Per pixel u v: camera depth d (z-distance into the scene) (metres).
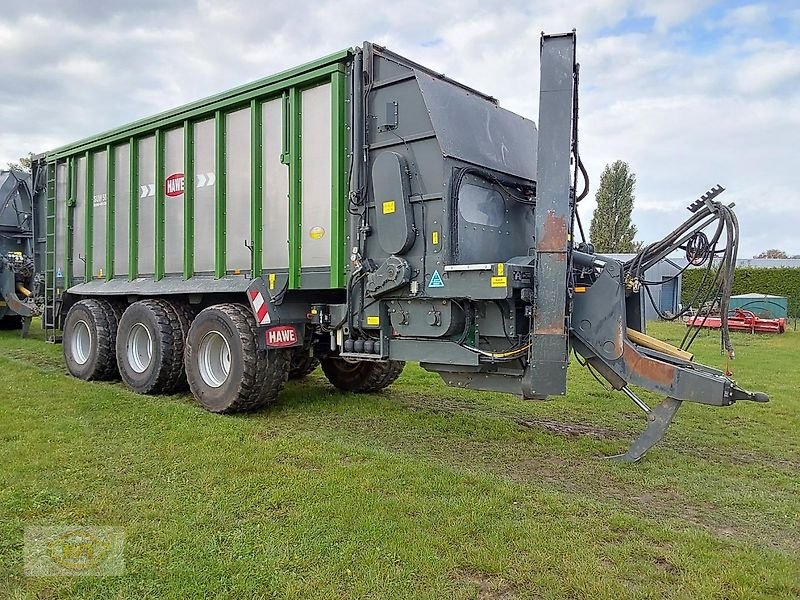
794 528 3.91
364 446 5.45
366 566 3.15
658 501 4.36
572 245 5.05
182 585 2.96
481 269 5.01
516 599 2.91
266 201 6.62
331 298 6.57
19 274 13.20
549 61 4.94
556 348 4.89
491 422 6.49
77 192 9.51
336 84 5.89
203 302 7.47
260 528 3.59
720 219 5.00
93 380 8.56
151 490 4.18
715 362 11.91
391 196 5.53
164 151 7.84
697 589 2.99
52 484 4.24
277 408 6.97
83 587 2.95
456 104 5.79
